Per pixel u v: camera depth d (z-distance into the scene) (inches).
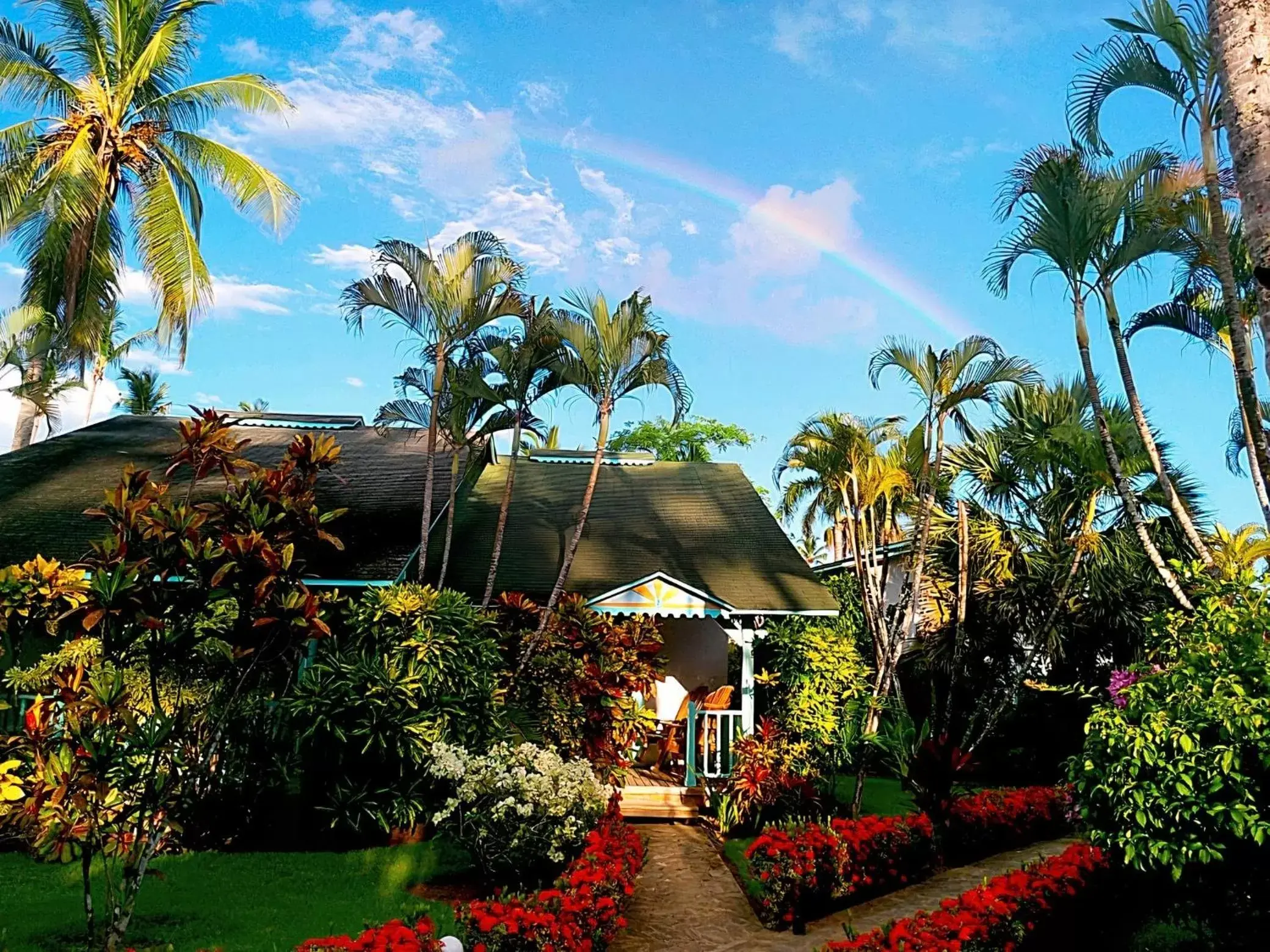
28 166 788.6
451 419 565.3
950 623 740.0
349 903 344.8
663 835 501.0
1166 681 263.9
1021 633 733.9
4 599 304.3
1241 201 197.2
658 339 540.1
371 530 588.1
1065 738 729.6
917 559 618.8
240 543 277.4
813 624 574.9
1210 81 375.9
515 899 285.6
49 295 774.5
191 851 419.8
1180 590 405.1
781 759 513.3
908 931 260.1
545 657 533.6
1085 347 435.5
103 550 274.8
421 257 536.4
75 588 312.0
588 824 383.6
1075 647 734.5
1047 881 300.4
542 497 808.3
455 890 371.6
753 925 349.7
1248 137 196.1
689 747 564.1
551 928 266.5
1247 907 268.2
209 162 866.1
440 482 692.7
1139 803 243.0
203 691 390.0
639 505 796.0
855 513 689.6
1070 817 408.5
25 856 398.9
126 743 314.0
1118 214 413.7
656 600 582.6
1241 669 248.2
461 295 534.9
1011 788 650.8
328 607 474.0
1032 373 553.6
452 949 239.6
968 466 797.9
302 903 341.7
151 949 278.2
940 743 466.3
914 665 797.2
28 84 805.9
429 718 445.7
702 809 538.0
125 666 292.8
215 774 426.0
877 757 660.1
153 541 282.7
